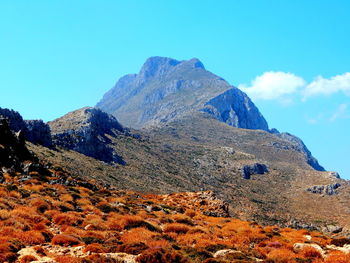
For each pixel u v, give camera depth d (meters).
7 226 29.20
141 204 50.59
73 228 31.45
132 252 26.28
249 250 29.62
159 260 24.61
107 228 33.62
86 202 43.66
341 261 25.61
